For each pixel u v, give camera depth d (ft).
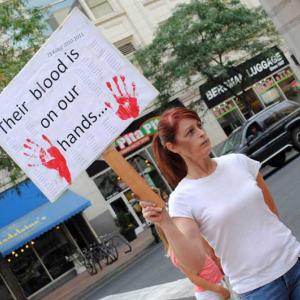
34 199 79.25
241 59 88.84
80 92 10.98
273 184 51.80
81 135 10.92
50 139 11.07
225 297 12.27
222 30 79.56
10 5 64.64
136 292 37.78
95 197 84.43
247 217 9.70
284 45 101.04
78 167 10.98
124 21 95.61
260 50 81.46
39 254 79.87
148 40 95.71
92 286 57.93
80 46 10.96
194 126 10.07
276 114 61.93
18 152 11.22
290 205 37.86
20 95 11.12
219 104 95.40
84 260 67.05
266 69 99.14
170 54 82.69
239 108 96.53
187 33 78.48
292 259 9.67
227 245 9.75
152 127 89.76
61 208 78.59
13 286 60.80
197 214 9.87
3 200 78.18
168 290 32.50
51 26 90.33
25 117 11.13
